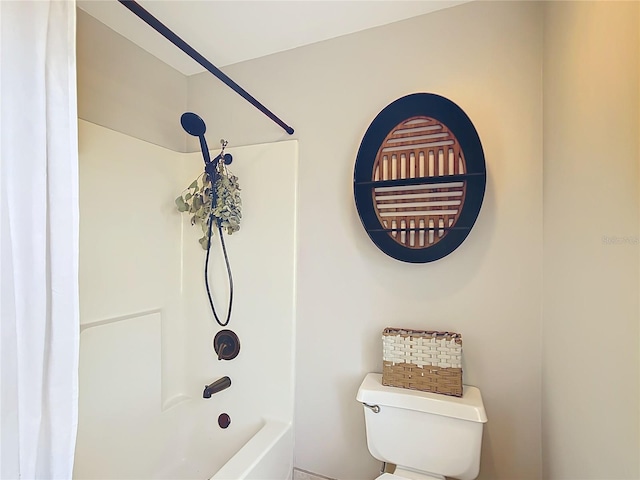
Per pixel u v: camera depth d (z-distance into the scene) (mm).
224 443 1663
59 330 681
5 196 607
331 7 1346
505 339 1250
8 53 622
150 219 1600
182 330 1771
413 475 1219
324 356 1524
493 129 1272
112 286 1411
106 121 1480
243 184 1661
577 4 871
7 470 601
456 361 1228
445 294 1336
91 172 1332
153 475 1554
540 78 1212
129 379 1450
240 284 1660
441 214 1299
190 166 1765
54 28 687
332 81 1541
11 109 622
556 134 1044
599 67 743
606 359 706
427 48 1380
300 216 1581
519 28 1248
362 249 1470
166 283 1686
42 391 664
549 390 1104
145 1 1301
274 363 1591
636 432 590
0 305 595
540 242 1204
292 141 1580
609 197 696
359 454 1459
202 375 1732
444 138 1304
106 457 1345
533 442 1205
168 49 1651
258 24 1451
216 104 1806
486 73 1288
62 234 686
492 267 1271
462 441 1157
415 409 1209
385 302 1428
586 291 810
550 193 1106
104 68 1470
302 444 1556
